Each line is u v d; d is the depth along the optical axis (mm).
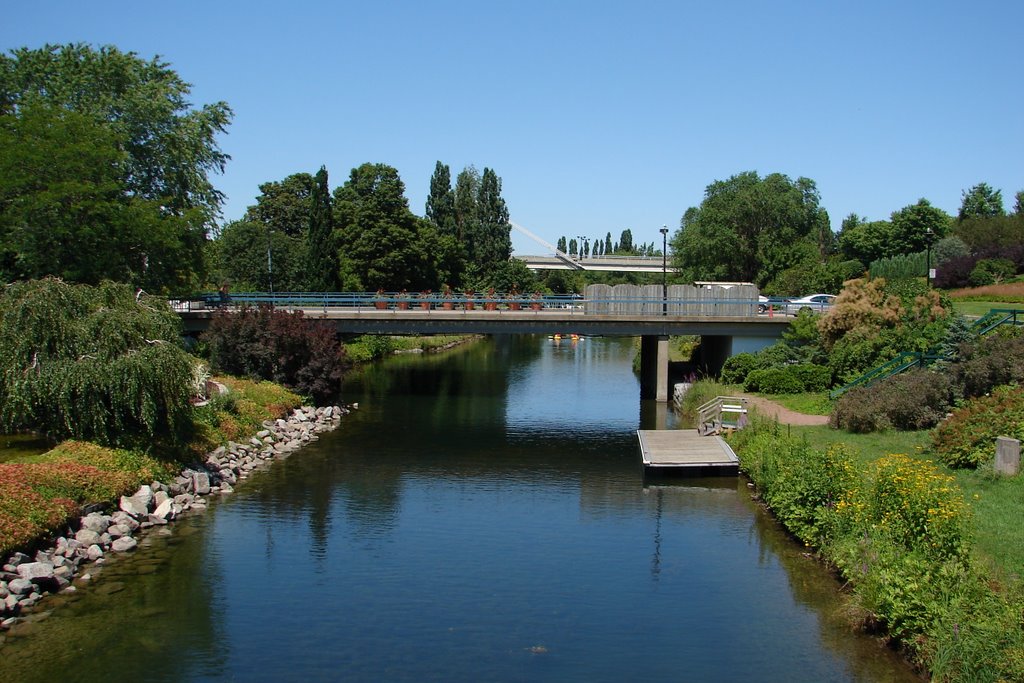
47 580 16016
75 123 34562
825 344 37344
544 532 20109
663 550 18672
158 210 39844
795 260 67250
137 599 15695
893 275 67375
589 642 13883
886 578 13242
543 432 34250
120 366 21453
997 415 19953
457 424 35938
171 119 43281
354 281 64312
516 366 62719
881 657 13023
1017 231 68125
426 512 21938
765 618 14758
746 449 26031
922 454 21453
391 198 68500
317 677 12641
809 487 18938
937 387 24984
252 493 23703
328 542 19281
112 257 35094
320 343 38312
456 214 89938
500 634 14219
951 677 11062
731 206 68500
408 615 15047
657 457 26234
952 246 65688
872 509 16031
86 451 20906
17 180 31875
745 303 42000
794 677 12477
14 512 16734
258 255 60062
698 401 36656
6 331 20641
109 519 19188
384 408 40375
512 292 85562
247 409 31406
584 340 95312
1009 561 13344
